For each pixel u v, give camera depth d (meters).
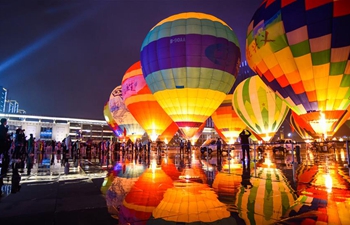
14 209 4.37
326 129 13.36
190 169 10.63
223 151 24.91
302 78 12.97
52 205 4.64
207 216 4.10
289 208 4.56
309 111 13.58
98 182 7.18
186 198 5.27
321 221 3.91
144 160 16.47
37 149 32.16
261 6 14.41
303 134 33.81
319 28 11.74
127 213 4.21
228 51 18.66
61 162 14.38
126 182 7.18
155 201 5.01
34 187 6.36
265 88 24.09
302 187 6.49
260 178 8.04
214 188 6.34
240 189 6.23
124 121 35.56
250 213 4.28
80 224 3.69
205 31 18.34
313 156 21.52
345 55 11.74
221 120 31.72
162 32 18.94
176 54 18.09
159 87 19.39
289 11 12.44
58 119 98.56
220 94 19.25
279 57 13.23
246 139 15.02
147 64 19.66
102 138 103.25
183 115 19.34
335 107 12.92
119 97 36.41
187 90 18.47
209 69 18.12
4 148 11.78
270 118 24.02
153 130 26.23
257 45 14.12
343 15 11.28
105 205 4.68
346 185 6.76
